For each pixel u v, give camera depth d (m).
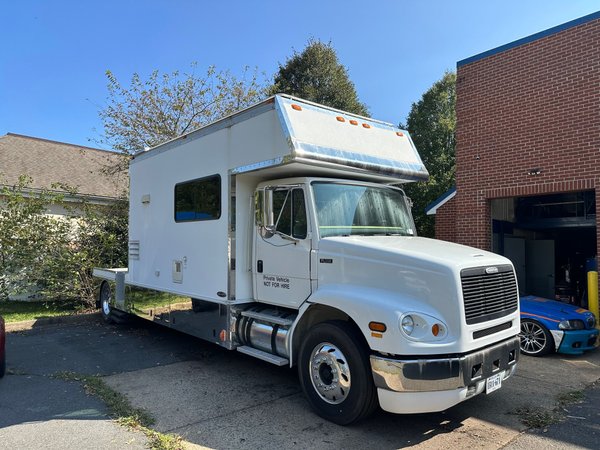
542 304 7.21
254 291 5.54
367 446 3.84
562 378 5.74
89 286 10.96
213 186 5.86
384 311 3.89
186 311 6.32
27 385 5.29
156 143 14.17
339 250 4.59
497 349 4.19
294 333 4.79
